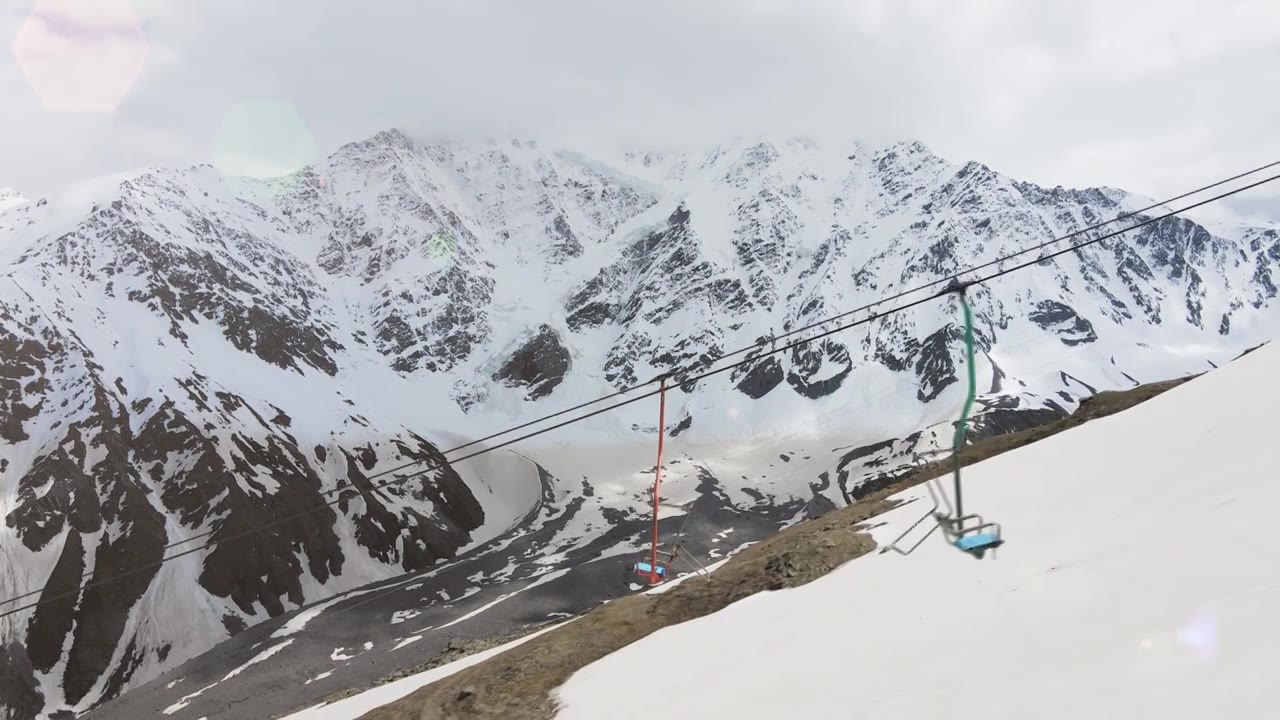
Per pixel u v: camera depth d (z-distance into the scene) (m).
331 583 193.38
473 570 189.50
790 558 32.94
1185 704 9.29
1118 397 61.19
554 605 151.00
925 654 16.41
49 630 155.75
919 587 22.97
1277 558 12.97
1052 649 13.45
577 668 27.92
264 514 199.75
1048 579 18.56
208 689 125.19
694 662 23.05
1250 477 20.05
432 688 30.44
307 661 131.50
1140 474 27.28
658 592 37.31
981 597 19.39
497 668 29.48
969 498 34.31
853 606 23.45
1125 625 12.98
